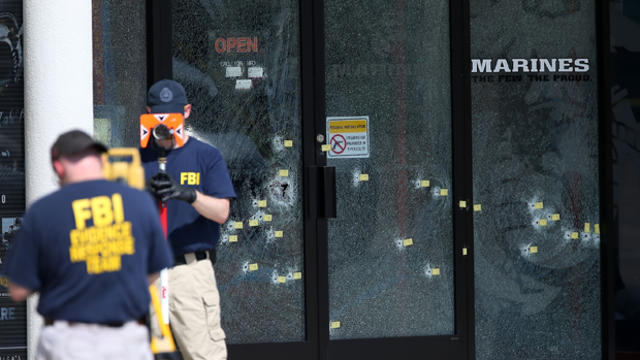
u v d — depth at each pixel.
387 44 22.42
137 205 11.80
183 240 16.70
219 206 16.50
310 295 22.02
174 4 21.48
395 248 22.53
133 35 21.31
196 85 21.66
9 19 20.34
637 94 26.61
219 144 21.81
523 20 22.77
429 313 22.66
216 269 21.81
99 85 21.17
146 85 21.42
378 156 22.44
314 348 22.06
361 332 22.41
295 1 22.03
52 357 11.28
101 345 11.31
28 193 19.41
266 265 22.00
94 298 11.34
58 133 19.02
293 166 22.11
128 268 11.54
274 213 22.03
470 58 22.58
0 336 20.41
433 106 22.61
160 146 16.44
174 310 16.64
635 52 26.33
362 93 22.34
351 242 22.36
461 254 22.55
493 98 22.77
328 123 22.23
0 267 20.39
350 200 22.36
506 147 22.81
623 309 28.30
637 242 33.19
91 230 11.41
